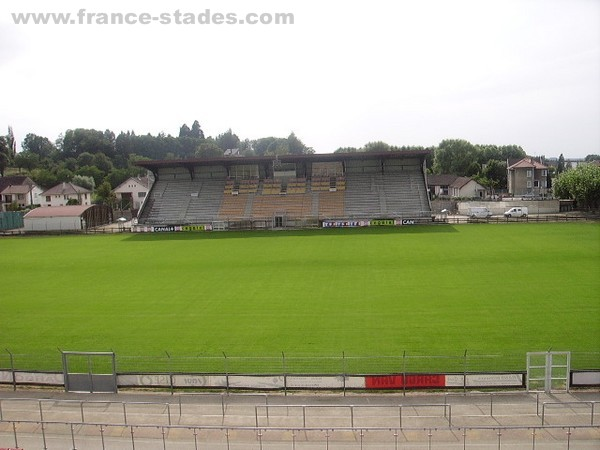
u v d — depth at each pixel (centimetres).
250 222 8519
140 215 9181
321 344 3034
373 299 3922
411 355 2822
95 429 2089
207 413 2203
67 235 8338
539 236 6556
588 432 1962
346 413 2167
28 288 4622
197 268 5297
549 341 2962
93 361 2888
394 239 6700
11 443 1992
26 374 2522
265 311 3719
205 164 9375
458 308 3622
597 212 9262
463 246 5988
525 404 2209
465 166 16538
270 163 9475
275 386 2409
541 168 13438
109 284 4706
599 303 3647
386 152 8650
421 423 2062
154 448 1941
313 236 7275
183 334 3288
